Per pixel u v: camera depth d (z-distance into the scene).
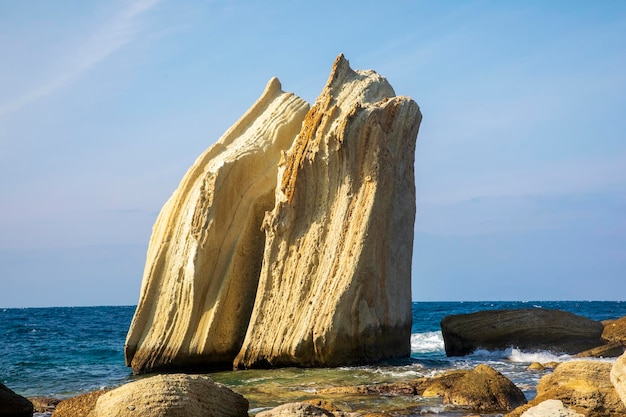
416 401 19.84
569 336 33.28
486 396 19.12
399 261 29.45
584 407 16.09
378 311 27.86
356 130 28.56
